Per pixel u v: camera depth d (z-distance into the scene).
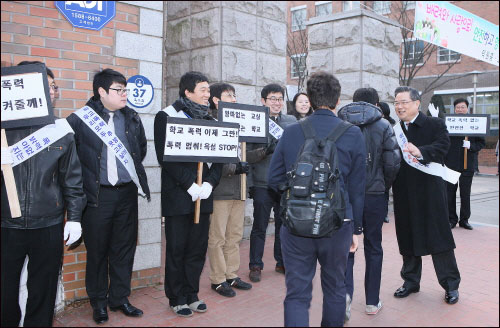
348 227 2.43
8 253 2.46
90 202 2.98
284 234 2.45
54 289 2.65
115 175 3.05
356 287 3.71
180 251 3.18
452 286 3.40
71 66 3.34
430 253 3.37
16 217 2.42
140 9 3.66
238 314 3.22
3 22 3.06
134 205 3.22
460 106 6.48
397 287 3.78
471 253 4.81
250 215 5.54
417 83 20.77
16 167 2.46
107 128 3.02
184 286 3.29
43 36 3.21
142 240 3.76
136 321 3.10
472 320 3.08
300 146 2.44
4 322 2.55
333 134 2.43
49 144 2.52
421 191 3.42
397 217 3.58
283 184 2.52
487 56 4.99
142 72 3.68
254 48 5.52
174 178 3.04
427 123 3.45
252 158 3.92
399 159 3.11
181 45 5.64
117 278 3.19
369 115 3.11
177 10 5.70
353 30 6.80
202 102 3.32
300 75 11.58
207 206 3.25
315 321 2.48
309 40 7.40
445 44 4.58
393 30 7.35
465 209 6.18
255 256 4.00
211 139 3.11
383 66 7.14
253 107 3.73
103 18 3.46
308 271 2.42
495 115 19.48
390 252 4.85
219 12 5.20
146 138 3.66
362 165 2.47
